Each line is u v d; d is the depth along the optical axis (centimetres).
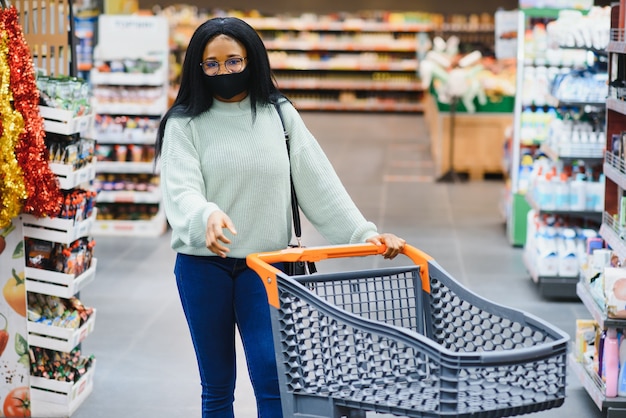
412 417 267
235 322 340
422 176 1268
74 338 441
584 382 467
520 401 261
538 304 670
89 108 447
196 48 323
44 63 543
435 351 257
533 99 853
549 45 743
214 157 326
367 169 1320
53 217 424
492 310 301
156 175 899
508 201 921
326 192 338
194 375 518
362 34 2166
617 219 478
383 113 2161
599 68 695
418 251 320
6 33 403
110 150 891
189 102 330
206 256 329
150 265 782
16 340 441
